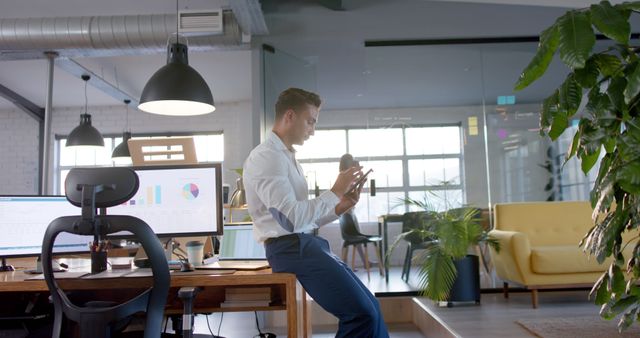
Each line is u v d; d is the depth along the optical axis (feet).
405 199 16.29
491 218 16.28
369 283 16.07
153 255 4.94
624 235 13.62
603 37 15.96
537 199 16.43
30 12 16.21
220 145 27.43
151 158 8.19
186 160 8.15
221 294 6.71
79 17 14.87
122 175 5.01
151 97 10.91
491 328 10.82
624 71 4.37
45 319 6.19
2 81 23.12
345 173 5.94
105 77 22.63
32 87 24.04
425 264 13.46
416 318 14.28
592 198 4.90
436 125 16.67
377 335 5.88
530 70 4.50
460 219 14.25
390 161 16.56
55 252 7.20
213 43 15.61
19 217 7.17
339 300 5.75
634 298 4.78
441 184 16.44
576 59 4.03
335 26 16.42
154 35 14.78
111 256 9.25
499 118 16.71
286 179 5.92
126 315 4.78
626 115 4.29
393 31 16.52
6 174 27.17
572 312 12.35
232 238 7.39
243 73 22.82
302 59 17.51
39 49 15.11
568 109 4.53
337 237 24.09
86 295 6.93
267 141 6.18
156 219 7.20
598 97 4.46
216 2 15.69
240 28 15.23
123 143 23.17
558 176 16.43
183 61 11.41
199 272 6.05
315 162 25.82
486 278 15.80
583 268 12.91
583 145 4.65
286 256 5.88
